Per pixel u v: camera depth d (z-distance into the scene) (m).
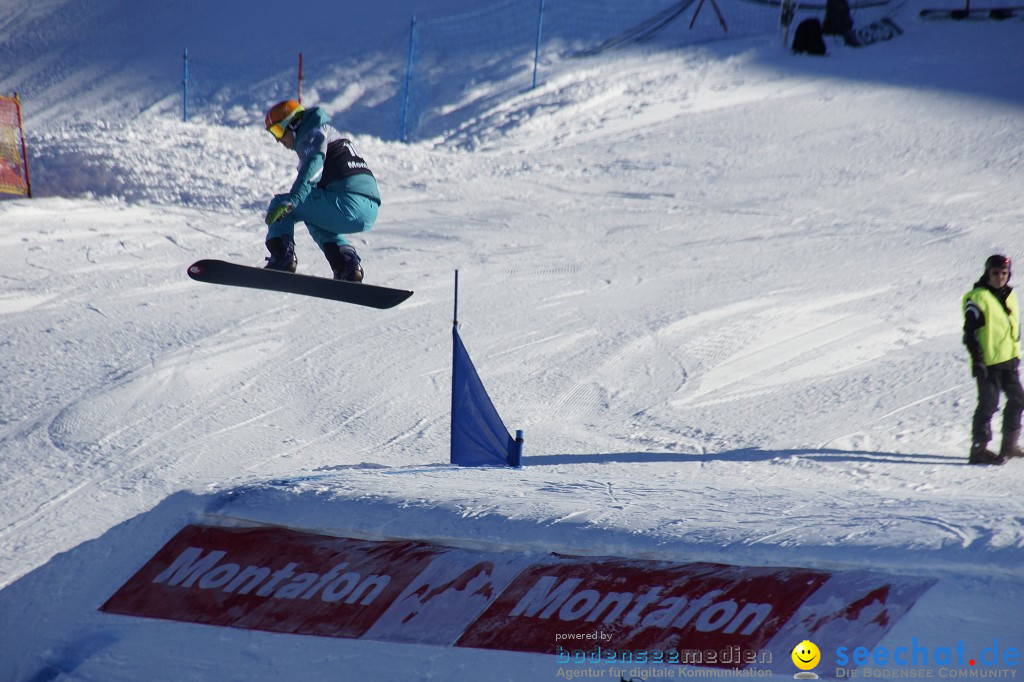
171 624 15.52
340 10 152.00
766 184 72.19
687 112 96.06
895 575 12.91
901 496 16.50
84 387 38.12
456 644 14.02
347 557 15.83
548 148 88.88
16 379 38.94
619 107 101.56
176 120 125.25
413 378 38.81
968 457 29.52
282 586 15.67
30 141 77.88
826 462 29.44
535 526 15.38
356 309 47.41
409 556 15.56
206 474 30.05
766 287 49.16
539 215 65.81
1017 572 12.33
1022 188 66.38
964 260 52.00
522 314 46.12
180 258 55.97
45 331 44.44
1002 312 29.09
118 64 146.38
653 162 80.31
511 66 123.94
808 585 13.26
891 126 84.38
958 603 12.23
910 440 31.27
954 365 37.66
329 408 36.03
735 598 13.44
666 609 13.66
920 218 61.25
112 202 67.50
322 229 23.22
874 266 51.91
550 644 13.64
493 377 38.62
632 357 40.47
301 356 41.34
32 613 16.59
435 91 121.56
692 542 14.44
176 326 45.16
